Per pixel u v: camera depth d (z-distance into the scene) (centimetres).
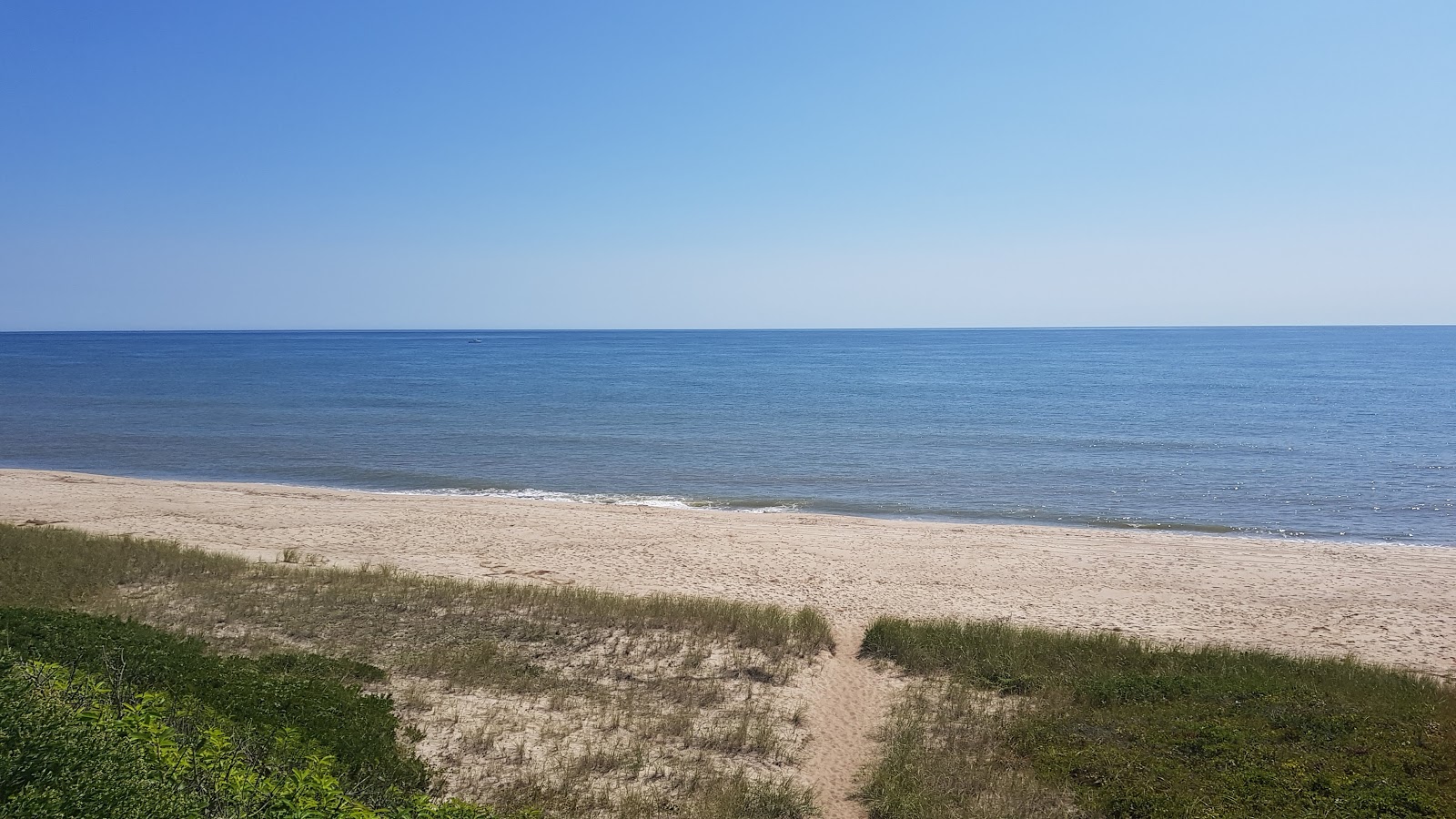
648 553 2452
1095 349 18838
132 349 19562
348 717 936
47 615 1074
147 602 1555
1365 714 1199
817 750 1135
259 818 577
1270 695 1288
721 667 1433
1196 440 4878
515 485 3709
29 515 2683
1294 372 10369
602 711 1195
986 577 2275
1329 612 1994
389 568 2070
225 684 952
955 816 918
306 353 17175
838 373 10912
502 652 1423
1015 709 1283
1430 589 2195
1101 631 1833
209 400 6975
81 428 5269
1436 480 3728
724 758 1075
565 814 880
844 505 3369
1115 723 1190
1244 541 2733
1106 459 4294
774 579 2214
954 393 7856
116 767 557
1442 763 1026
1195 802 932
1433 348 17825
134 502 2964
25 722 573
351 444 4738
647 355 16638
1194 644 1733
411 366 12538
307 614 1551
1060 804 958
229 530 2586
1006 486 3694
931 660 1500
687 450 4572
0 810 502
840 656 1576
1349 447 4578
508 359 15012
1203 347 19300
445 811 709
